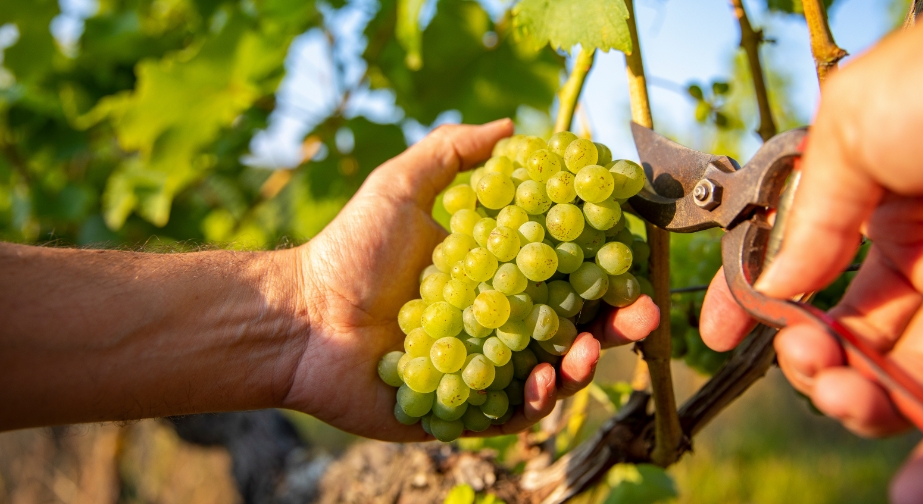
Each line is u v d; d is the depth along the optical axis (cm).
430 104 64
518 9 37
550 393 32
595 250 32
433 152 41
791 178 27
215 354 35
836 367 23
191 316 34
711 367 40
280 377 37
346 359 37
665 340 34
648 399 39
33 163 78
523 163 34
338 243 38
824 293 37
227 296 36
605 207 31
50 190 76
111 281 33
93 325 32
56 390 31
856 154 23
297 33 62
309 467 66
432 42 59
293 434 79
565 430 50
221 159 72
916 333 26
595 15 34
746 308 27
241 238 72
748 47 39
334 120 68
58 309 32
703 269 39
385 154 68
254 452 73
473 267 31
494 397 32
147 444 137
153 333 33
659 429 36
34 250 33
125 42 73
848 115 22
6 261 32
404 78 63
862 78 22
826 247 24
